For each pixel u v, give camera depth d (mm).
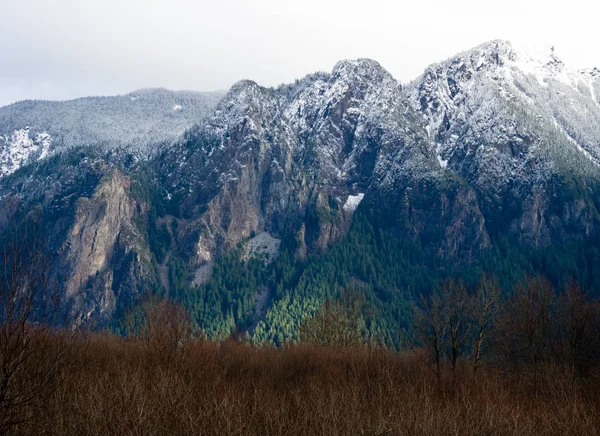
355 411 30703
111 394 28062
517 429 30688
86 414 25844
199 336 54438
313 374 50156
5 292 19094
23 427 21828
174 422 26703
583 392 47625
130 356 43344
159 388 30016
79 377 30656
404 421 29453
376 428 28344
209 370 42438
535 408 39562
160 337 44031
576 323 58188
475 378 50469
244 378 46500
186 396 29375
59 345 22828
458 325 57188
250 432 26938
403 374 51594
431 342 57094
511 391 50344
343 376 46438
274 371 53000
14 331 19234
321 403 31297
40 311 20156
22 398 20297
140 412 24703
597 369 53438
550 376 50938
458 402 37312
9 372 19016
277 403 33656
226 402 27375
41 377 21578
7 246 19375
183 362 40000
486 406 33094
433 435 28391
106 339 53406
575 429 31719
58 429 23953
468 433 30234
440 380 48594
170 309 55438
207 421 26734
